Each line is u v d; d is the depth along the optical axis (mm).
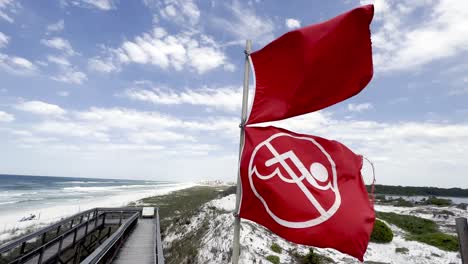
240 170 3443
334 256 10938
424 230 17281
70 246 9789
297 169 3262
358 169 3328
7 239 17953
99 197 52375
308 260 9969
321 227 3000
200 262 10859
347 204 3086
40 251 7648
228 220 13656
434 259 12016
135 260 8289
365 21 3195
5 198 47875
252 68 3631
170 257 13172
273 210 3164
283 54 3510
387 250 13000
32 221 25266
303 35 3408
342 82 3355
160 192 69250
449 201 34688
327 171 3266
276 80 3531
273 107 3492
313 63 3377
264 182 3244
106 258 7691
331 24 3314
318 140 3432
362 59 3273
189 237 15031
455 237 14297
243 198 3361
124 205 37688
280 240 11695
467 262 2730
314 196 3125
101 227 14336
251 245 10625
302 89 3432
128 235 11789
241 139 3570
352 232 2959
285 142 3406
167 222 21906
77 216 10766
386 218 19281
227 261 9891
